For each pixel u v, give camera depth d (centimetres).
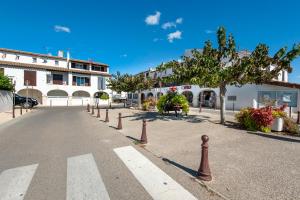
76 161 538
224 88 1115
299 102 1855
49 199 348
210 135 823
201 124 1092
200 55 1083
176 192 372
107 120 1317
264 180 412
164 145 696
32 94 3509
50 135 880
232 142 707
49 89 3584
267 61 1005
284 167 475
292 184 393
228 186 391
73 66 4041
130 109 2297
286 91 1939
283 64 978
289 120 896
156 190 380
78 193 369
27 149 653
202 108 2544
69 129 1038
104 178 432
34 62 3688
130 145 704
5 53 3431
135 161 538
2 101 1952
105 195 362
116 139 797
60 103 3700
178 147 666
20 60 3547
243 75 1057
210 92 2808
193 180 421
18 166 500
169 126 1062
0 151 630
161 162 530
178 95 1586
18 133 926
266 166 483
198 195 361
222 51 1125
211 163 509
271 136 788
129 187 392
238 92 2338
